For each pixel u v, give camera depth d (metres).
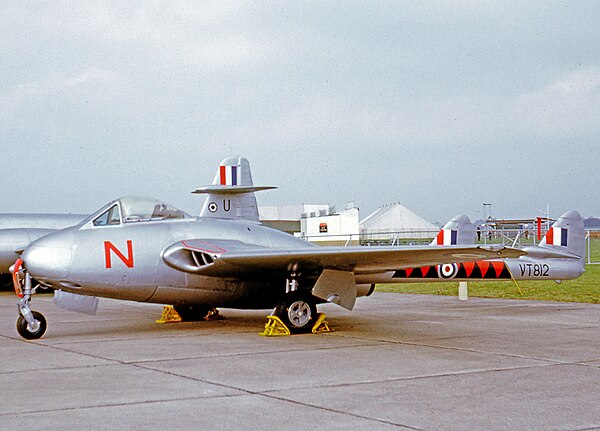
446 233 18.03
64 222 29.42
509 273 17.20
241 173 18.81
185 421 6.11
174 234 13.02
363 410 6.52
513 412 6.45
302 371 8.66
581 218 18.59
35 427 5.92
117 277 12.27
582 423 6.05
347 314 16.56
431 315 16.23
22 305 11.84
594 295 21.41
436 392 7.34
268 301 14.15
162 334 12.64
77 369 8.85
